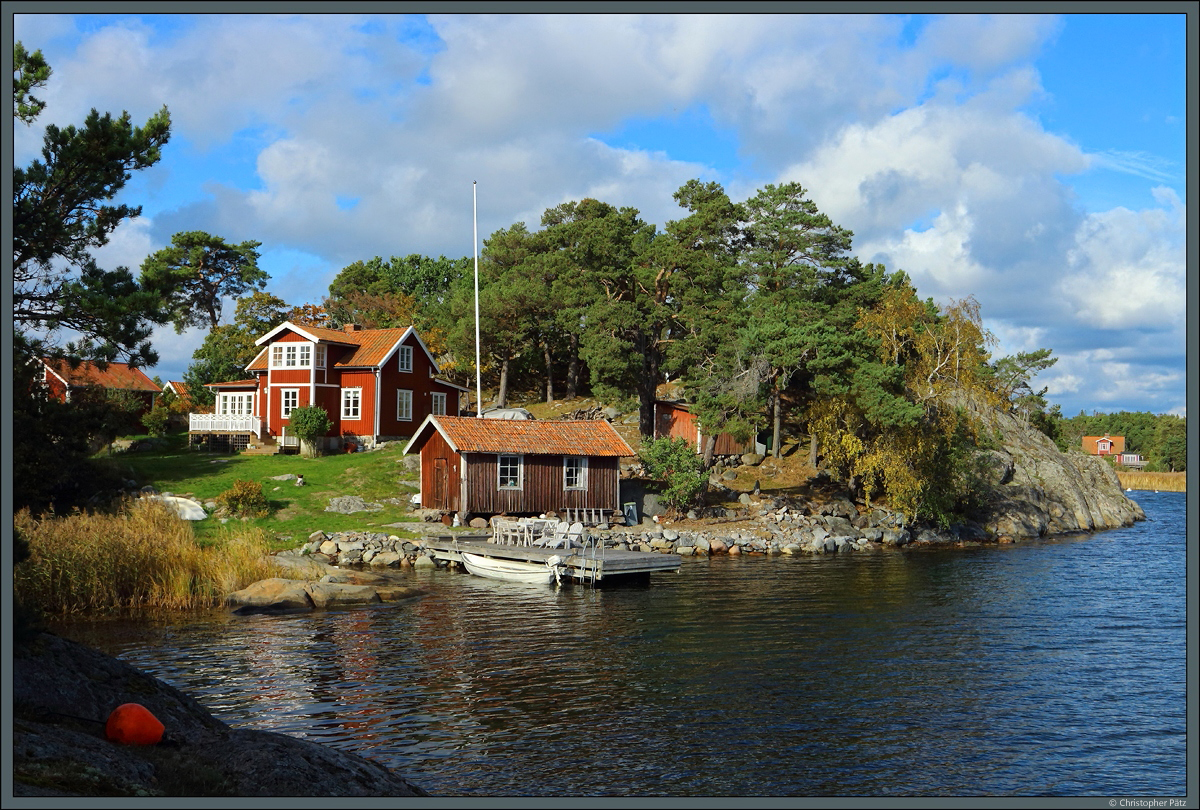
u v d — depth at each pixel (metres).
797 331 48.69
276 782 9.65
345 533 38.00
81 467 35.22
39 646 11.50
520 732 14.69
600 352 55.03
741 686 17.75
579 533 36.09
